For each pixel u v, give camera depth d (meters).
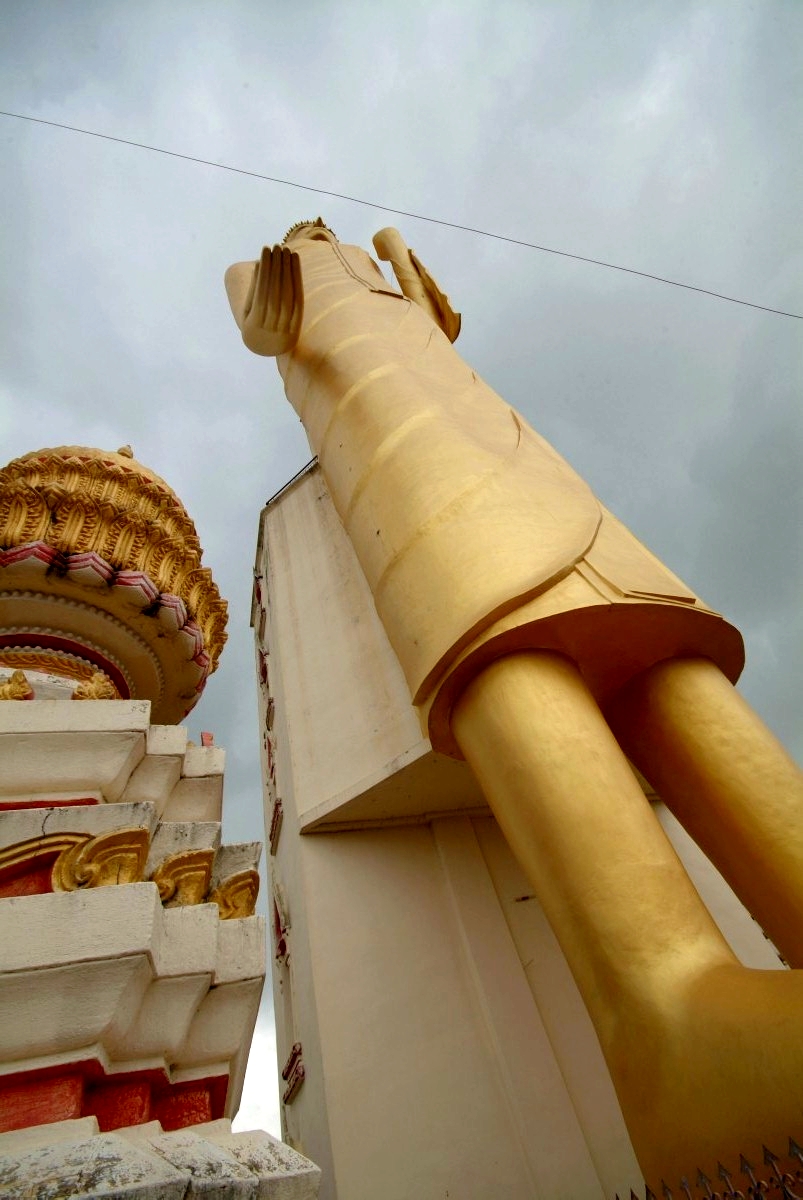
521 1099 6.48
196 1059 2.87
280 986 9.89
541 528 5.51
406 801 8.41
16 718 3.37
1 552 4.32
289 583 12.19
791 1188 2.26
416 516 5.83
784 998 3.06
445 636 5.02
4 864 2.78
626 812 4.18
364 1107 6.35
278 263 7.97
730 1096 3.04
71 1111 2.32
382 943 7.45
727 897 9.00
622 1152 6.34
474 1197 5.96
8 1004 2.35
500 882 8.18
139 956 2.51
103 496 4.89
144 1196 1.71
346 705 9.38
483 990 7.12
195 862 3.19
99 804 3.20
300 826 8.38
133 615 4.68
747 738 4.98
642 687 5.48
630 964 3.69
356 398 7.30
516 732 4.58
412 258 11.53
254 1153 2.26
